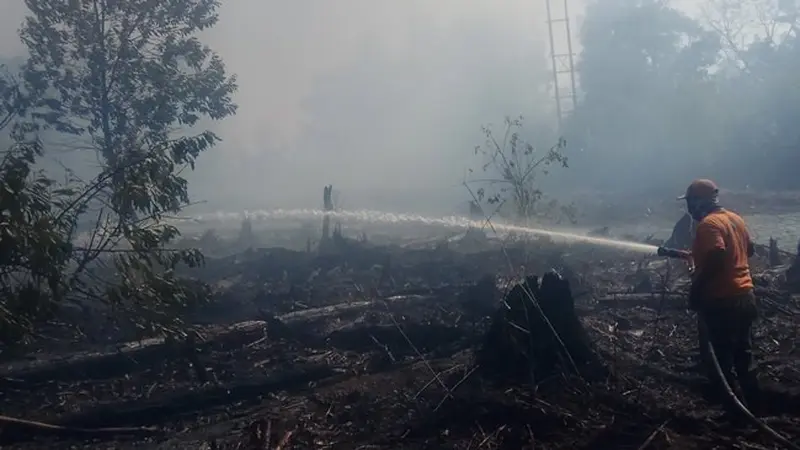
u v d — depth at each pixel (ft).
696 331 30.07
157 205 28.09
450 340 30.58
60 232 25.79
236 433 23.02
